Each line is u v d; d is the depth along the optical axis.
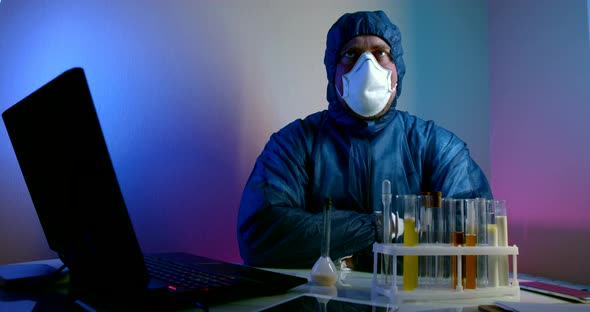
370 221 1.28
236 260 1.78
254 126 1.85
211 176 1.77
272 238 1.28
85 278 0.93
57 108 0.70
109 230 0.66
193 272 0.91
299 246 1.26
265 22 1.90
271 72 1.89
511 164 1.93
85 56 1.61
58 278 0.94
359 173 1.52
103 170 0.62
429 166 1.56
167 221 1.69
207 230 1.75
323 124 1.61
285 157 1.50
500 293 0.88
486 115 2.10
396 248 0.82
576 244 1.57
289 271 1.22
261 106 1.86
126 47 1.67
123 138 1.64
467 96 2.10
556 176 1.68
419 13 2.09
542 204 1.74
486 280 0.89
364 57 1.48
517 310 0.71
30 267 1.00
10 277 0.88
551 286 0.96
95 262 0.78
